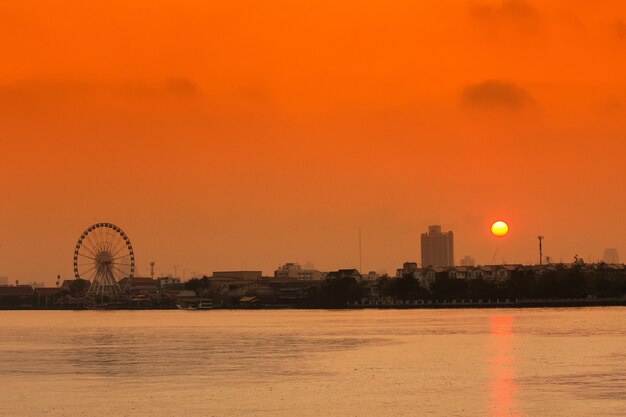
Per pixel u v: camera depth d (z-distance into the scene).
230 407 187.62
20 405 195.00
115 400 199.00
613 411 177.50
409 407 184.88
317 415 178.25
